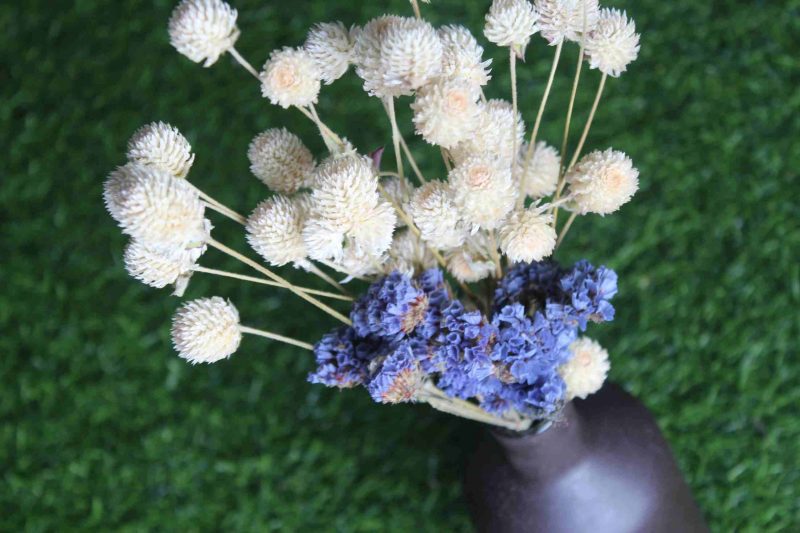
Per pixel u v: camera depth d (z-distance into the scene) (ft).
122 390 2.90
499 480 1.99
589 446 1.97
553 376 1.72
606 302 1.67
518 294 1.73
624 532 1.98
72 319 2.99
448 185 1.63
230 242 2.97
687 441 2.61
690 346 2.68
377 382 1.63
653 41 3.02
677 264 2.76
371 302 1.65
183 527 2.74
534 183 1.82
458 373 1.68
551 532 1.97
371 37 1.61
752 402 2.62
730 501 2.56
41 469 2.85
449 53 1.65
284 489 2.72
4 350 2.99
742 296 2.71
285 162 1.72
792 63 2.92
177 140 1.63
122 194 1.55
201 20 1.59
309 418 2.79
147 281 1.65
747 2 3.01
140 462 2.82
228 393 2.85
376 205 1.62
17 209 3.15
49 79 3.28
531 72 3.03
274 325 2.88
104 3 3.34
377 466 2.71
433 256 1.79
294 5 3.24
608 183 1.66
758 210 2.80
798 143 2.84
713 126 2.90
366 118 3.06
